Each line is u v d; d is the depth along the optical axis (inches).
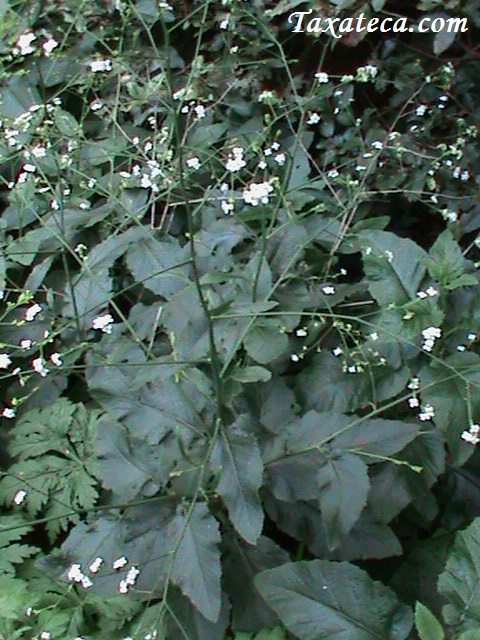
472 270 25.2
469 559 20.9
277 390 23.3
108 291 26.4
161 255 26.3
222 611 21.3
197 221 28.3
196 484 22.0
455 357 22.8
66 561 22.4
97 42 33.2
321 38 30.8
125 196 28.9
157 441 22.6
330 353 24.3
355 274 29.4
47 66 32.9
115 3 32.2
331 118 31.3
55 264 29.1
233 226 27.0
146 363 21.7
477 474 24.1
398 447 21.6
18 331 27.0
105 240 27.4
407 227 31.8
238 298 23.7
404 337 23.0
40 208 29.7
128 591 21.5
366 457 22.0
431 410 22.0
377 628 20.4
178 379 22.1
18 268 28.3
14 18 31.0
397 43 30.9
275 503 22.7
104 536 22.3
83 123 32.0
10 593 22.3
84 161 30.2
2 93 32.7
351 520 20.9
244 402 23.1
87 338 26.4
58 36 33.2
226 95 32.2
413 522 24.6
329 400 23.5
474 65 30.6
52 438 24.7
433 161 29.2
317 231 26.8
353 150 31.0
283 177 29.4
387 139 29.5
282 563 22.2
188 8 32.3
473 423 21.9
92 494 23.6
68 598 22.3
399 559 24.3
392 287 24.0
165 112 31.0
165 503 22.3
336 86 29.2
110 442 23.0
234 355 22.5
